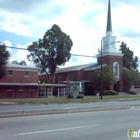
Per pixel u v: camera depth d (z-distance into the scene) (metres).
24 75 47.88
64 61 65.06
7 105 25.70
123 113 14.77
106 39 64.62
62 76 71.94
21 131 8.84
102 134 8.48
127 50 92.25
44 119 11.89
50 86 53.09
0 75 34.16
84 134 8.42
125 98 38.94
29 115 13.35
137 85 73.56
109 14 66.06
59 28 64.50
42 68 67.00
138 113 14.84
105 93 54.25
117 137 8.06
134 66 92.44
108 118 12.54
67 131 8.91
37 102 29.47
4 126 9.88
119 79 63.84
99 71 58.19
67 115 13.52
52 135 8.18
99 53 65.81
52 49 64.69
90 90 61.31
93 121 11.45
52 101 31.02
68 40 64.56
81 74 65.38
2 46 30.39
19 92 46.25
